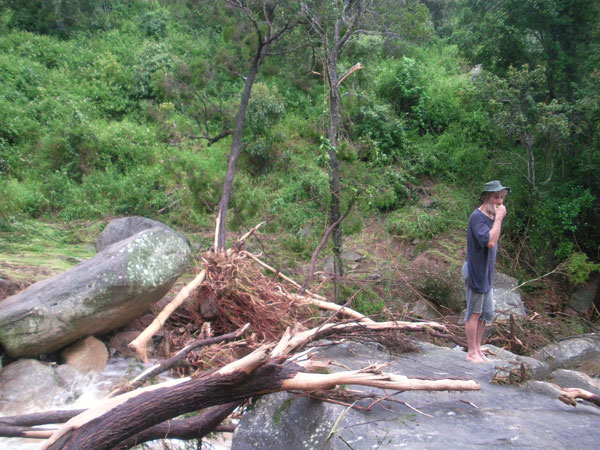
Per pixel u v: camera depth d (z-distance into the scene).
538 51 12.98
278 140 14.16
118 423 3.43
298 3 9.55
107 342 7.42
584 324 9.88
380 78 15.75
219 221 8.42
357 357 5.24
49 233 11.31
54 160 13.98
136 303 7.00
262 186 13.25
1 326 6.32
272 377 3.77
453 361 5.10
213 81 13.27
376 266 11.02
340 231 9.39
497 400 4.02
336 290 8.90
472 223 4.85
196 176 9.50
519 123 11.27
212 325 7.40
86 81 17.42
